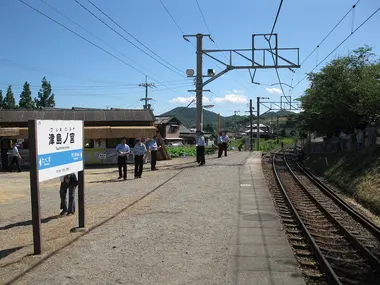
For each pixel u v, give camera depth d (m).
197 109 24.45
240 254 6.48
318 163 29.92
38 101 78.25
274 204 11.46
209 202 11.25
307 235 7.84
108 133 25.89
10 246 7.27
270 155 39.47
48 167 6.80
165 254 6.50
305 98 35.94
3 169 24.50
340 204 13.43
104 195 13.00
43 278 5.47
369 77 24.45
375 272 6.44
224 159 27.33
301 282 5.28
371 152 20.39
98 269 5.80
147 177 17.75
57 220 9.30
